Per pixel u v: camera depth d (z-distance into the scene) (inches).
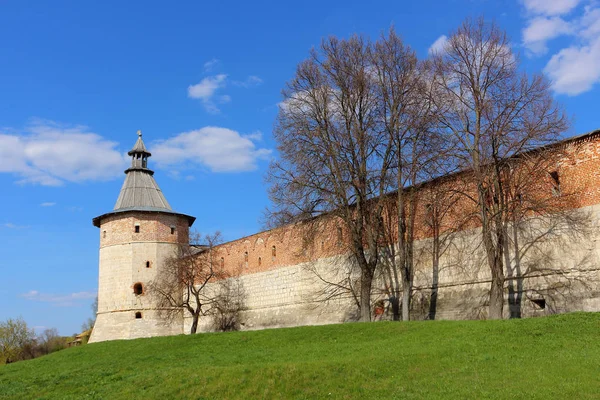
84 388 1029.8
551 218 1187.9
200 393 859.4
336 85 1423.5
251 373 889.5
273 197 1423.5
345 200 1386.6
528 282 1210.0
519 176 1231.5
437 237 1412.4
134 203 2427.4
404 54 1413.6
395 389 764.6
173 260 2194.9
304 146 1408.7
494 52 1288.1
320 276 1716.3
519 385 705.0
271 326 1909.4
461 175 1331.2
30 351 3646.7
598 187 1128.2
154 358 1251.2
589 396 649.0
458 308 1325.0
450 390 723.4
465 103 1302.9
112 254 2333.9
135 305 2268.7
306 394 798.5
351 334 1176.2
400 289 1487.5
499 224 1210.6
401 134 1384.1
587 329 893.8
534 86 1217.4
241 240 2140.7
